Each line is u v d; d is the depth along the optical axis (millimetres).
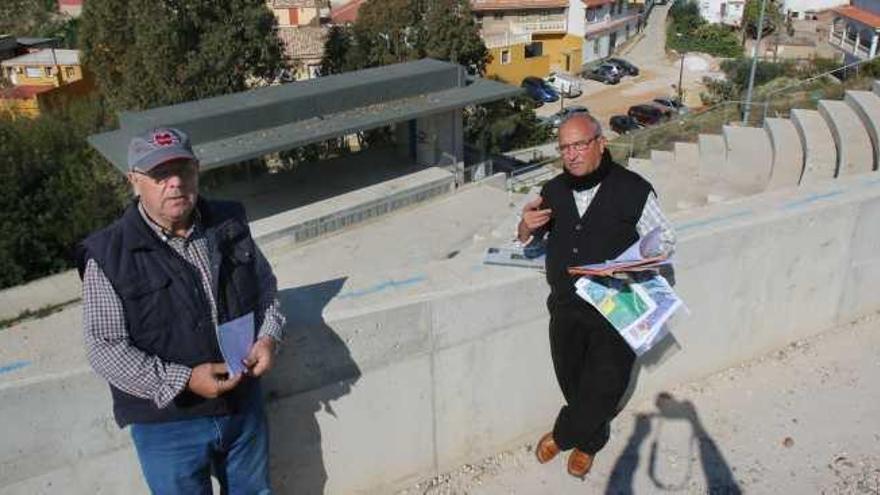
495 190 24891
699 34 61250
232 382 2303
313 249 20859
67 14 61250
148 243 2193
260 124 21797
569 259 3105
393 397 3275
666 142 13555
